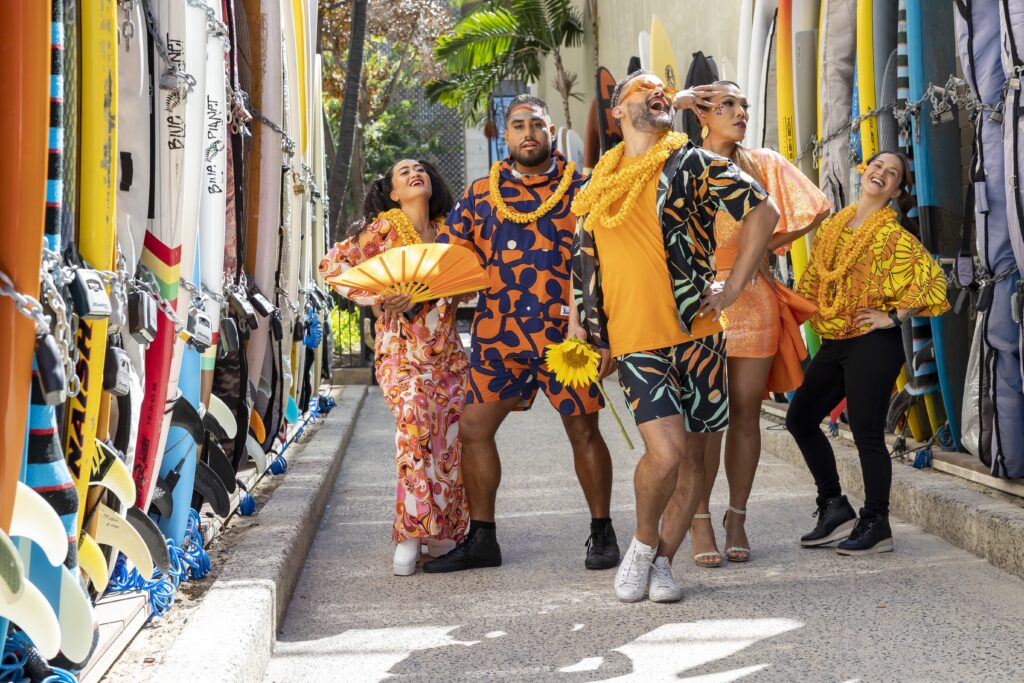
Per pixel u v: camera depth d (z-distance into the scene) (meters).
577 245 3.61
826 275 4.07
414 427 3.97
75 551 2.10
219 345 4.27
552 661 3.00
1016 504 4.06
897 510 4.76
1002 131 4.17
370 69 20.70
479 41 17.50
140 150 2.88
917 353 5.04
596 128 11.31
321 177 7.88
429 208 4.33
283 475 5.40
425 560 4.24
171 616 2.94
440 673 2.94
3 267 1.81
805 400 4.25
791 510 4.95
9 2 1.80
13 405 1.82
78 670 2.19
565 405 3.97
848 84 5.79
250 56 4.65
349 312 11.85
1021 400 4.22
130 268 2.81
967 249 4.70
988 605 3.35
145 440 3.04
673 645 3.10
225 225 3.97
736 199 3.34
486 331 4.06
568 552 4.30
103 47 2.38
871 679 2.76
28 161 1.81
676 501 3.57
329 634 3.34
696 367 3.46
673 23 11.43
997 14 4.16
